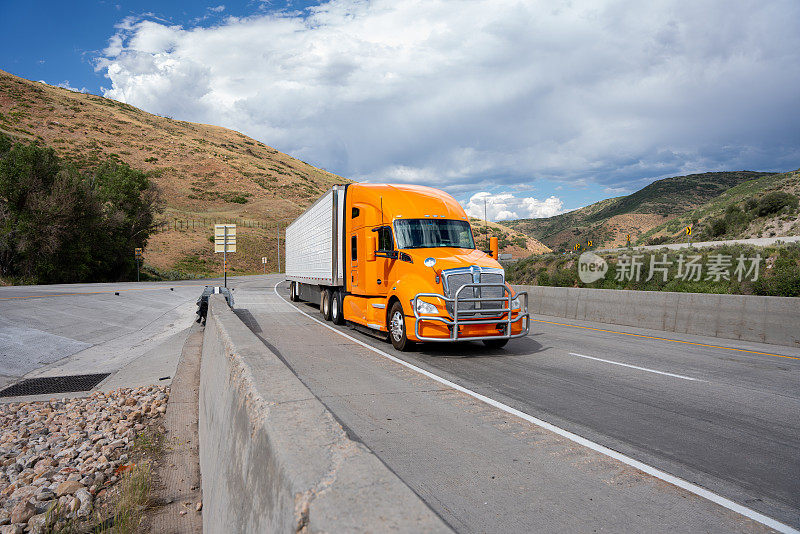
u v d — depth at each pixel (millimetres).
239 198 125688
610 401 6355
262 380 2520
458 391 6855
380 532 979
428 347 10695
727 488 3826
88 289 29875
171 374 10477
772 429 5258
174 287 35906
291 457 1445
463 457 4414
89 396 9141
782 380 7621
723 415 5758
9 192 42125
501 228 135500
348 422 5414
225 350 4035
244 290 35250
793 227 46469
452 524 3227
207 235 93250
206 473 3643
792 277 17938
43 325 15570
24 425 7254
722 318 12648
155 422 6891
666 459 4406
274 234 104250
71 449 5930
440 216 11375
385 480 1270
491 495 3666
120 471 5215
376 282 11609
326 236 15727
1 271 41500
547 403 6242
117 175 54625
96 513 4168
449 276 9531
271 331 13539
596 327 14734
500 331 9758
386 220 11297
